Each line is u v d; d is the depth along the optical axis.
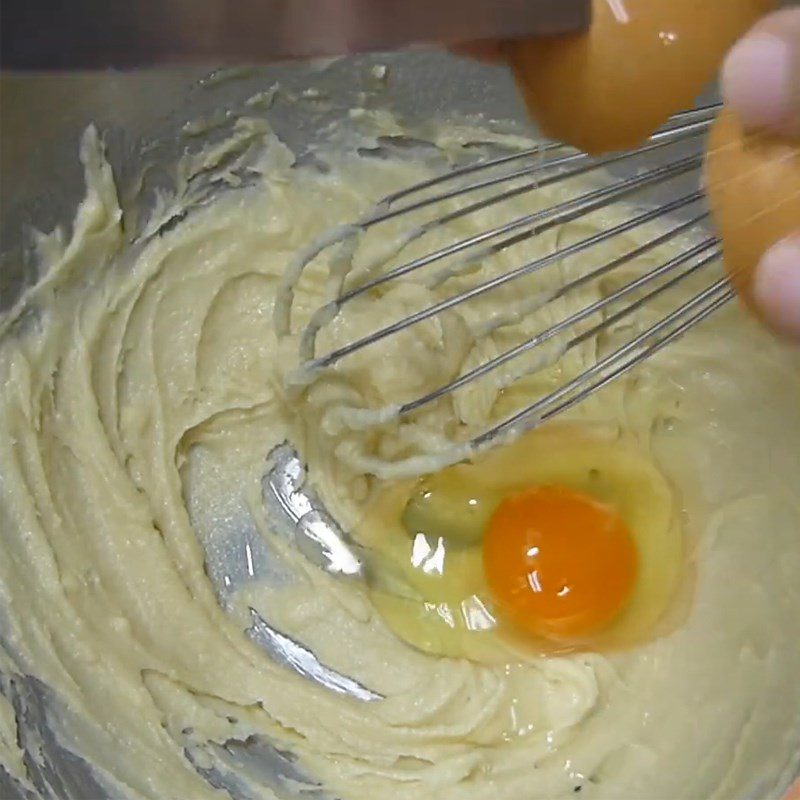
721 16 0.41
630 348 0.47
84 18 0.34
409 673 0.49
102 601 0.48
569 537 0.49
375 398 0.50
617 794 0.47
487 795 0.47
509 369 0.51
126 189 0.50
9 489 0.48
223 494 0.51
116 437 0.50
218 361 0.52
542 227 0.46
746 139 0.41
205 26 0.36
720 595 0.50
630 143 0.42
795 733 0.47
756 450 0.51
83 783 0.46
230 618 0.50
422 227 0.47
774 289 0.41
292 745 0.48
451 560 0.51
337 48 0.38
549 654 0.49
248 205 0.52
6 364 0.49
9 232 0.48
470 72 0.50
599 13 0.40
